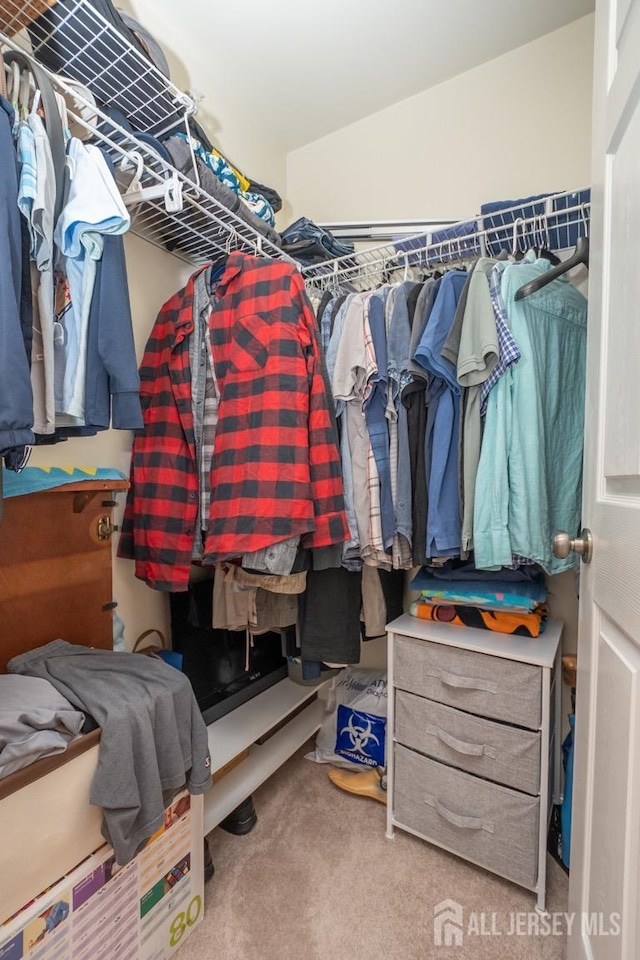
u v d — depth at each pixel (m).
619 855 0.58
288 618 1.50
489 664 1.17
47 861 0.74
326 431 1.13
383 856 1.26
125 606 1.37
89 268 0.82
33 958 0.71
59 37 0.93
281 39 1.52
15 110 0.73
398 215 1.82
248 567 1.05
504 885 1.17
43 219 0.73
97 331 0.84
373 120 1.86
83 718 0.78
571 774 1.21
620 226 0.65
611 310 0.69
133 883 0.88
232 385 1.13
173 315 1.30
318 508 1.10
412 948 1.01
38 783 0.71
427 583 1.39
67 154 0.82
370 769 1.57
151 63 1.00
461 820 1.18
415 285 1.29
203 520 1.22
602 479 0.72
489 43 1.55
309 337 1.15
